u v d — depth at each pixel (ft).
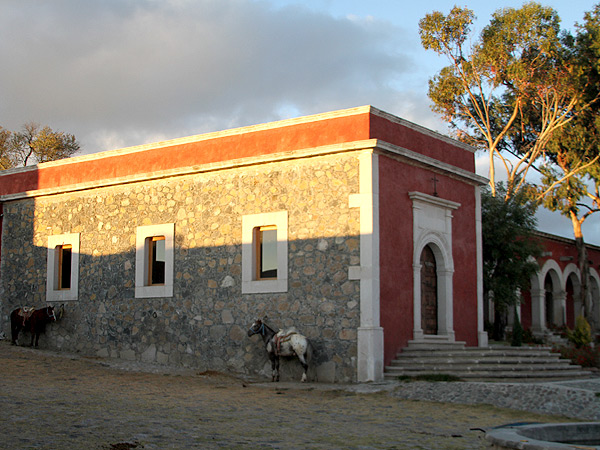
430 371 47.47
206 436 27.84
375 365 46.88
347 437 29.04
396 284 50.19
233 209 54.90
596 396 37.58
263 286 52.42
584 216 100.58
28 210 67.67
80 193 64.08
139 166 61.11
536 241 81.00
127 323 59.41
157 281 58.95
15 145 128.06
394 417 34.81
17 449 24.03
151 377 49.06
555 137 92.02
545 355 54.70
